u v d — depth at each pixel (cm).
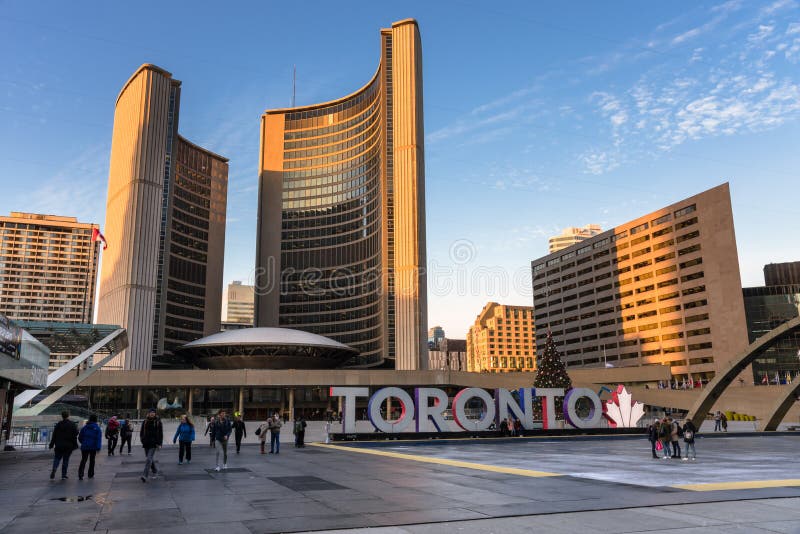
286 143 17600
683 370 11938
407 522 977
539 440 3772
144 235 11994
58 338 5581
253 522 990
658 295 12800
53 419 5203
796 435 4559
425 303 12962
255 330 11594
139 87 12681
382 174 13950
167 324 14450
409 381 9494
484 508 1098
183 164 15675
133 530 932
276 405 10394
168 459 2342
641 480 1518
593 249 15012
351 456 2467
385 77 14312
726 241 11394
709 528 905
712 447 3181
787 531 883
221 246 16362
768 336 4319
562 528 912
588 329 14900
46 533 911
